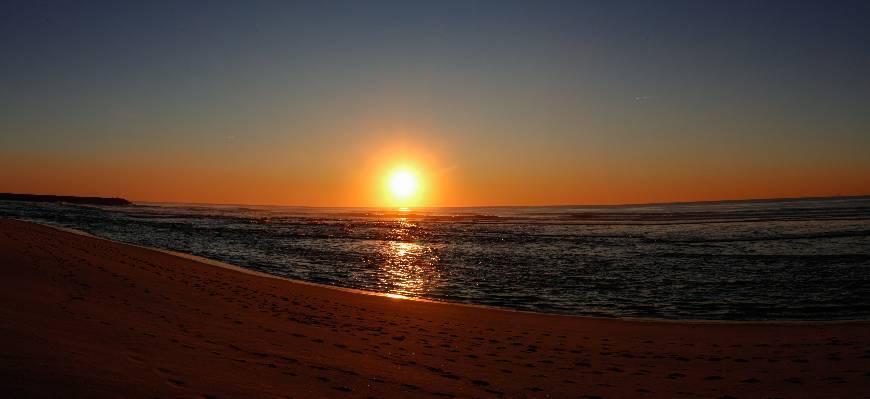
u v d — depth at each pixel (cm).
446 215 14125
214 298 1720
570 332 1579
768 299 2177
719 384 1034
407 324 1592
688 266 3139
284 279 2459
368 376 929
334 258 3581
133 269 2098
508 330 1582
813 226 6053
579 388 984
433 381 952
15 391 569
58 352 754
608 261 3447
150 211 12888
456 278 2788
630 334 1563
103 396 601
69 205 13725
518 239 5272
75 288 1459
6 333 807
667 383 1038
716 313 1947
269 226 7169
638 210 16550
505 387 959
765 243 4300
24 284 1359
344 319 1596
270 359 965
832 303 2078
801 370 1152
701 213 11394
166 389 666
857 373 1119
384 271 3014
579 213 14238
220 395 679
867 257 3309
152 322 1174
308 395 752
